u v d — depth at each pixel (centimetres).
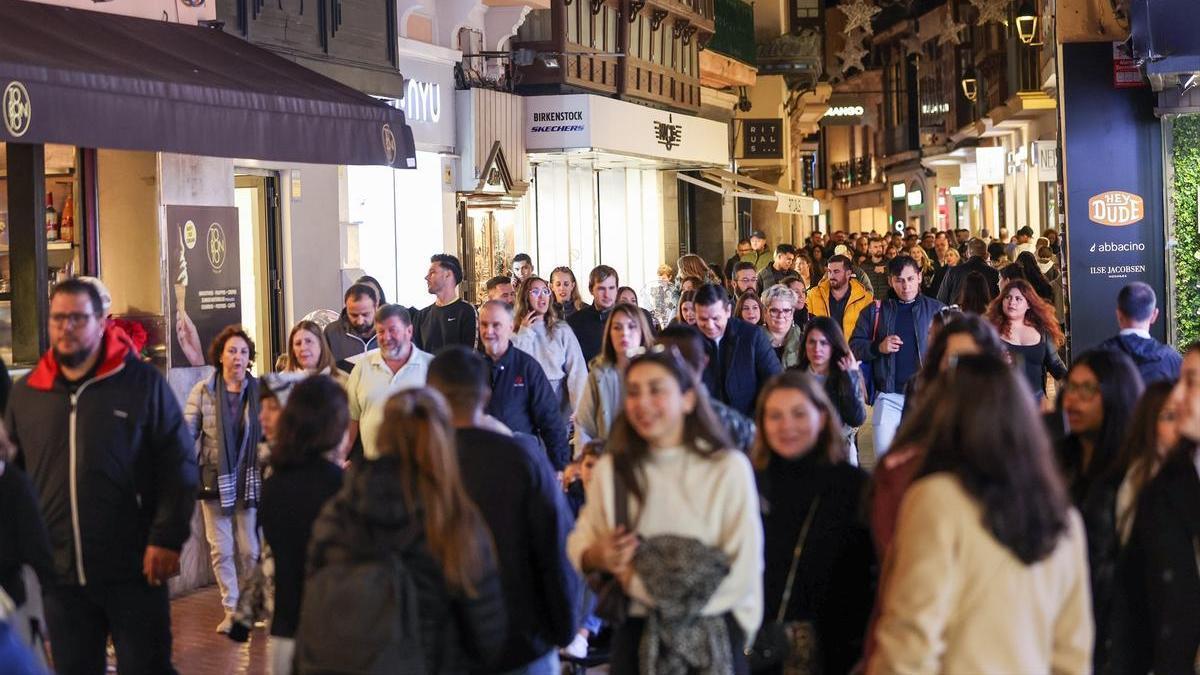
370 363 1673
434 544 888
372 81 2848
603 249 5128
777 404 1066
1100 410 1080
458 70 3441
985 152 8062
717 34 6153
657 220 5431
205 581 2067
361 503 891
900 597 800
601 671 1595
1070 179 2636
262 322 2638
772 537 1066
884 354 2102
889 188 14638
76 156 2067
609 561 948
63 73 1692
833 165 16812
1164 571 1005
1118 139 2627
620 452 977
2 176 1977
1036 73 7600
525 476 1017
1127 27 2600
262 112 1994
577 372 1938
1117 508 1037
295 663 915
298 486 1080
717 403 1226
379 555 886
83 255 2070
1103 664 1039
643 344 1627
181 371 2091
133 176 2078
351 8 2789
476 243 3588
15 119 1628
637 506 964
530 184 4334
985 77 9275
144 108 1797
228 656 1684
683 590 932
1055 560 809
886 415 2103
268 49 2503
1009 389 809
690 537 947
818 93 9925
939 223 12250
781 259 3747
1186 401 1009
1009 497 790
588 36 4341
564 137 3931
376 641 874
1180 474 1009
